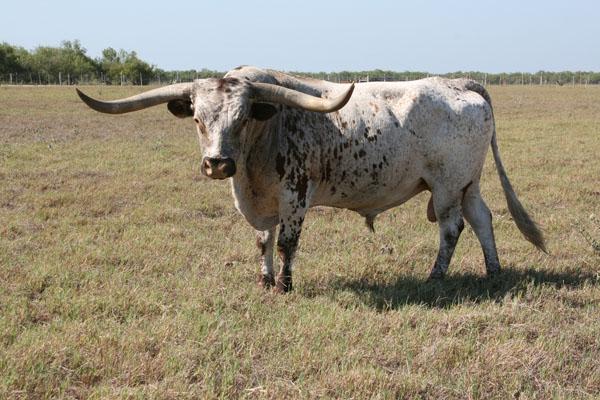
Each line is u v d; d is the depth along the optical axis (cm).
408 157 669
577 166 1368
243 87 563
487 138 700
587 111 2833
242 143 569
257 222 646
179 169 1288
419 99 668
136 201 1012
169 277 657
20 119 2319
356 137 644
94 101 572
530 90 5047
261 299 600
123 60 9144
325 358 469
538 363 467
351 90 539
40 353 459
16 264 686
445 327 535
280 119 608
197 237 821
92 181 1152
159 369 451
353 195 670
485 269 721
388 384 431
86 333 502
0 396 410
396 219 934
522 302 597
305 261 735
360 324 535
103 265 697
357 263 717
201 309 570
